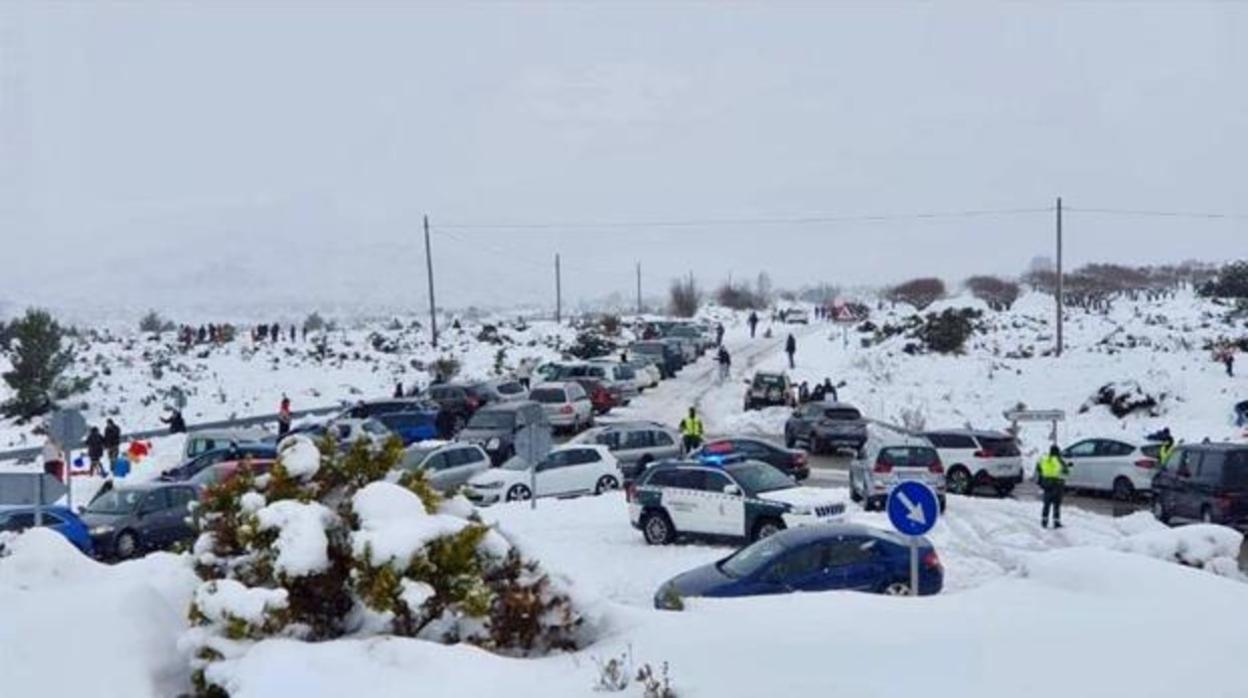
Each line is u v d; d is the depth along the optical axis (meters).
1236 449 23.28
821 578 15.80
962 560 21.38
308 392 57.78
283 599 9.93
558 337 83.88
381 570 10.14
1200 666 9.55
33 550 12.16
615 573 20.75
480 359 70.75
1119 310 75.44
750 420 47.84
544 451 27.39
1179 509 24.31
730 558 16.73
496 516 26.58
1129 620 11.14
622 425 35.75
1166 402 42.34
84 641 9.95
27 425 47.03
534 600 10.92
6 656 9.68
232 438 35.66
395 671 9.48
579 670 9.90
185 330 78.31
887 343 64.31
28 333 48.84
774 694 9.12
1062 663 9.73
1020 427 41.59
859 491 28.72
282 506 10.53
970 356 56.09
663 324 94.44
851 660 9.91
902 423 43.03
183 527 26.44
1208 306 75.06
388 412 42.06
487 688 9.38
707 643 10.59
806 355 70.56
